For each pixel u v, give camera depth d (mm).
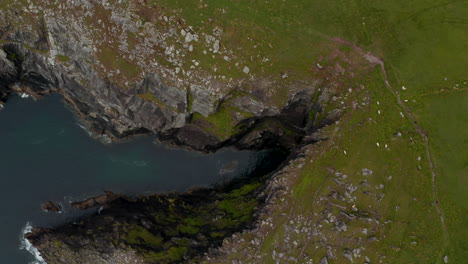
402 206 39812
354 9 43719
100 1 41594
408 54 43156
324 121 42812
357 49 43125
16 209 43688
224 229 40188
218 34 42156
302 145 42594
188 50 42000
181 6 42219
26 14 42562
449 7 43906
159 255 38500
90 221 42750
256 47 42406
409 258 38469
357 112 42094
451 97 42500
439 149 41688
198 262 37219
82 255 39406
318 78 42719
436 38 43438
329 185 39906
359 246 37969
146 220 42594
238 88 42438
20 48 44094
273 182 40812
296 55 42750
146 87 43062
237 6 42781
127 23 41625
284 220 38625
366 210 39312
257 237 38000
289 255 37406
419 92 42656
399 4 43938
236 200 43219
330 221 38531
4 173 44906
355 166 40562
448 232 39781
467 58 43031
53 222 43312
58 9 42125
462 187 41000
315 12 43438
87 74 43469
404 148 41406
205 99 42438
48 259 40219
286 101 42938
